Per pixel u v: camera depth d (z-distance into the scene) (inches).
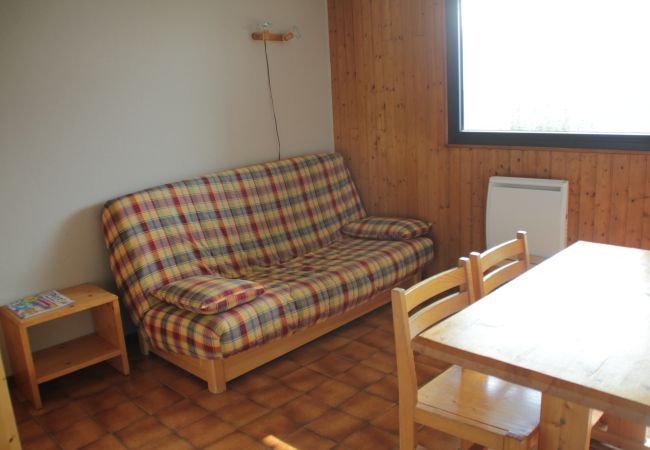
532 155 134.7
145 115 133.9
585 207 128.6
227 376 112.7
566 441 63.2
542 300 72.0
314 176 159.8
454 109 146.4
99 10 124.0
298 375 116.4
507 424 68.4
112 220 123.7
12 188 116.6
